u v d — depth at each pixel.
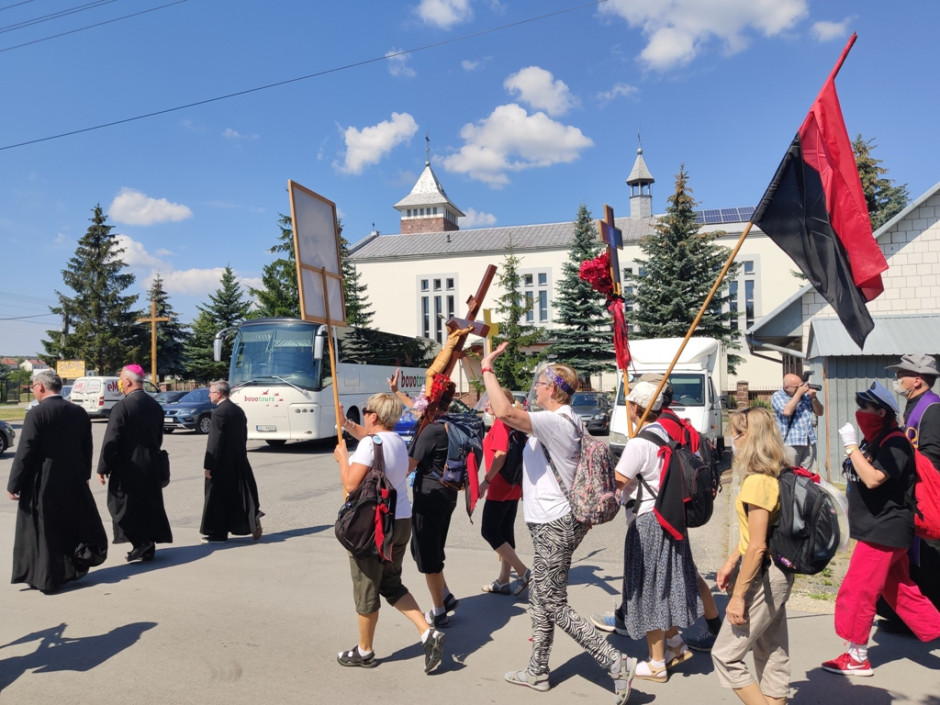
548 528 4.12
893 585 4.73
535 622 4.23
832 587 6.28
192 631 5.22
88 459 6.47
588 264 5.57
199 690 4.23
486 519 6.05
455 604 5.65
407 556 7.72
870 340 12.06
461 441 5.21
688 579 4.26
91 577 6.62
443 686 4.31
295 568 6.95
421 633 4.46
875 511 4.35
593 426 23.08
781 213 5.03
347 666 4.60
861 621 4.39
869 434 4.46
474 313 5.32
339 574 6.74
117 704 4.04
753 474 3.52
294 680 4.38
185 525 9.16
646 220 47.22
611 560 7.50
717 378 16.83
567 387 4.20
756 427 3.55
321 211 5.51
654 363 15.79
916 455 4.41
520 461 5.84
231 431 7.96
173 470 14.62
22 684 4.30
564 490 4.11
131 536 7.04
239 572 6.80
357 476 4.40
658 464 4.27
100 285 47.69
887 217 31.44
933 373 5.20
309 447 19.97
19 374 62.84
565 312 34.81
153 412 7.23
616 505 4.03
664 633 4.47
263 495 11.48
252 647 4.91
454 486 5.08
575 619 4.08
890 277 14.26
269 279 37.47
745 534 3.64
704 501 4.21
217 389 8.01
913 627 4.69
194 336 50.84
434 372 5.26
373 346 22.50
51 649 4.86
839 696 4.17
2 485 12.79
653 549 4.22
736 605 3.46
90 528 6.39
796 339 16.98
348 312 42.12
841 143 5.03
